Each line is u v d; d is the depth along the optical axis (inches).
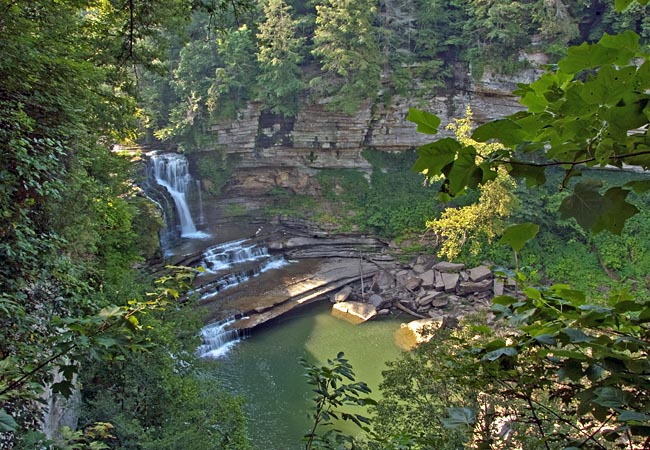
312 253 1451.8
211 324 1043.3
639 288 1209.4
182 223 1502.2
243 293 1199.6
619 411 82.7
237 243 1414.9
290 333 1082.1
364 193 1619.1
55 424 419.5
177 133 1498.5
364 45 1403.8
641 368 86.7
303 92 1545.3
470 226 1203.2
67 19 492.4
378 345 1034.1
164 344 600.4
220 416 588.4
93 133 576.1
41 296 318.0
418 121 74.0
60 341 135.6
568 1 1405.0
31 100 366.3
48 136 374.6
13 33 353.4
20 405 233.6
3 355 233.3
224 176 1616.6
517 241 79.0
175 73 1470.2
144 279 898.7
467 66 1496.1
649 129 74.2
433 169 75.4
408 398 569.9
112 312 135.7
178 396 561.9
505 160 77.6
